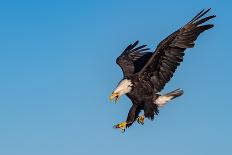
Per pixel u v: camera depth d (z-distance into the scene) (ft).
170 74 62.18
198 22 60.18
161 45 61.21
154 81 62.59
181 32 60.70
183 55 61.21
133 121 62.39
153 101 62.44
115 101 62.13
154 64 62.18
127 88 62.34
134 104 62.85
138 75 62.49
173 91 62.85
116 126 62.08
